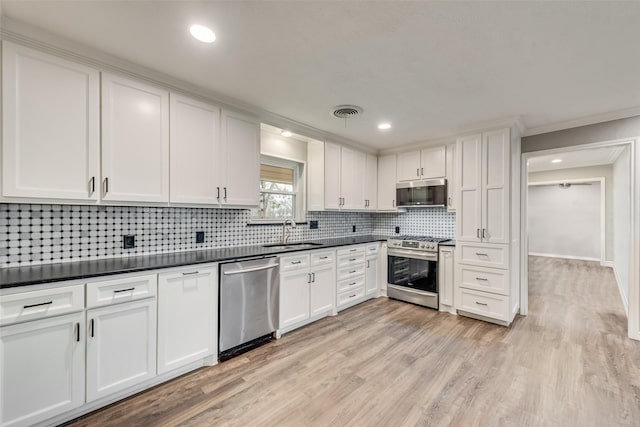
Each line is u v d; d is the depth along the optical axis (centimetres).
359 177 418
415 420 169
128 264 197
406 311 358
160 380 201
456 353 250
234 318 240
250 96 251
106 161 191
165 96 219
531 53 183
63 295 158
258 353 249
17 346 145
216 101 252
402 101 261
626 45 172
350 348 259
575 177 659
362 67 202
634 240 275
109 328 174
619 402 184
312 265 314
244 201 273
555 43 171
